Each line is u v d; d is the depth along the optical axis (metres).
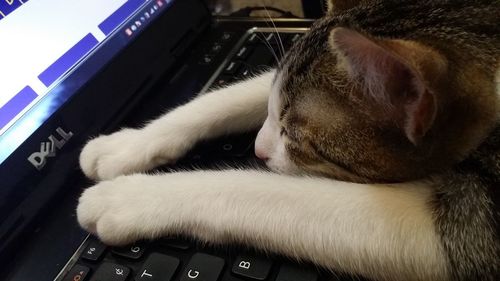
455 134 0.50
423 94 0.42
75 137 0.64
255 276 0.47
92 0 0.72
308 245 0.49
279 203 0.51
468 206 0.48
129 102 0.71
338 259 0.48
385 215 0.49
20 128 0.59
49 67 0.64
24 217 0.56
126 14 0.75
